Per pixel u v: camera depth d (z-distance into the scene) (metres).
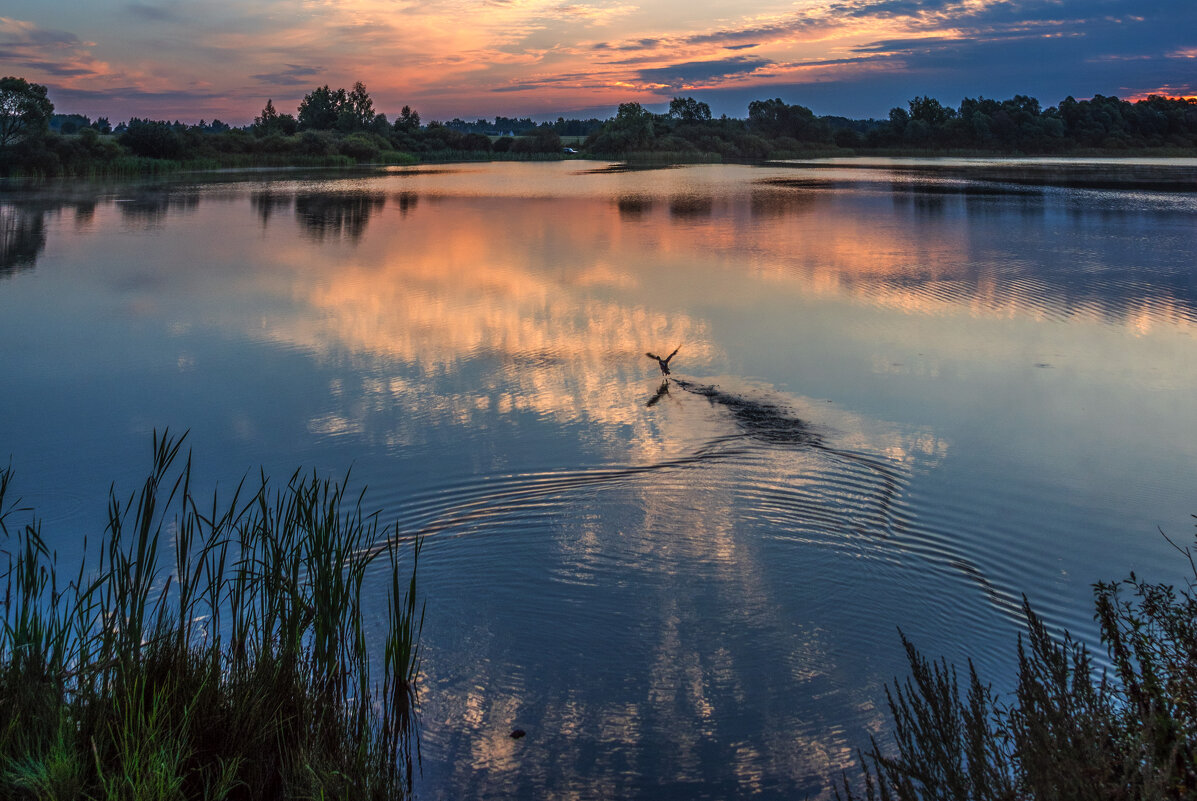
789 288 23.20
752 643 7.56
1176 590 8.33
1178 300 21.27
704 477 10.97
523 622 7.87
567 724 6.61
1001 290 22.69
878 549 9.19
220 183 64.44
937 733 5.44
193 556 8.91
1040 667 5.54
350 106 140.62
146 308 20.78
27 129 69.06
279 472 11.30
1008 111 144.25
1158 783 4.21
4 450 12.03
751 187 61.34
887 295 22.17
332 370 15.91
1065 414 13.45
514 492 10.55
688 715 6.69
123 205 45.72
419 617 7.95
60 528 9.66
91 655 6.47
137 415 13.50
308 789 5.67
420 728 6.61
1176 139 140.62
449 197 52.50
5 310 20.42
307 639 7.59
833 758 6.21
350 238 33.28
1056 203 46.72
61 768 5.24
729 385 14.87
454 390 14.73
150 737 5.50
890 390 14.61
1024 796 4.77
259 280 24.42
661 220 39.66
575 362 16.38
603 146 129.38
